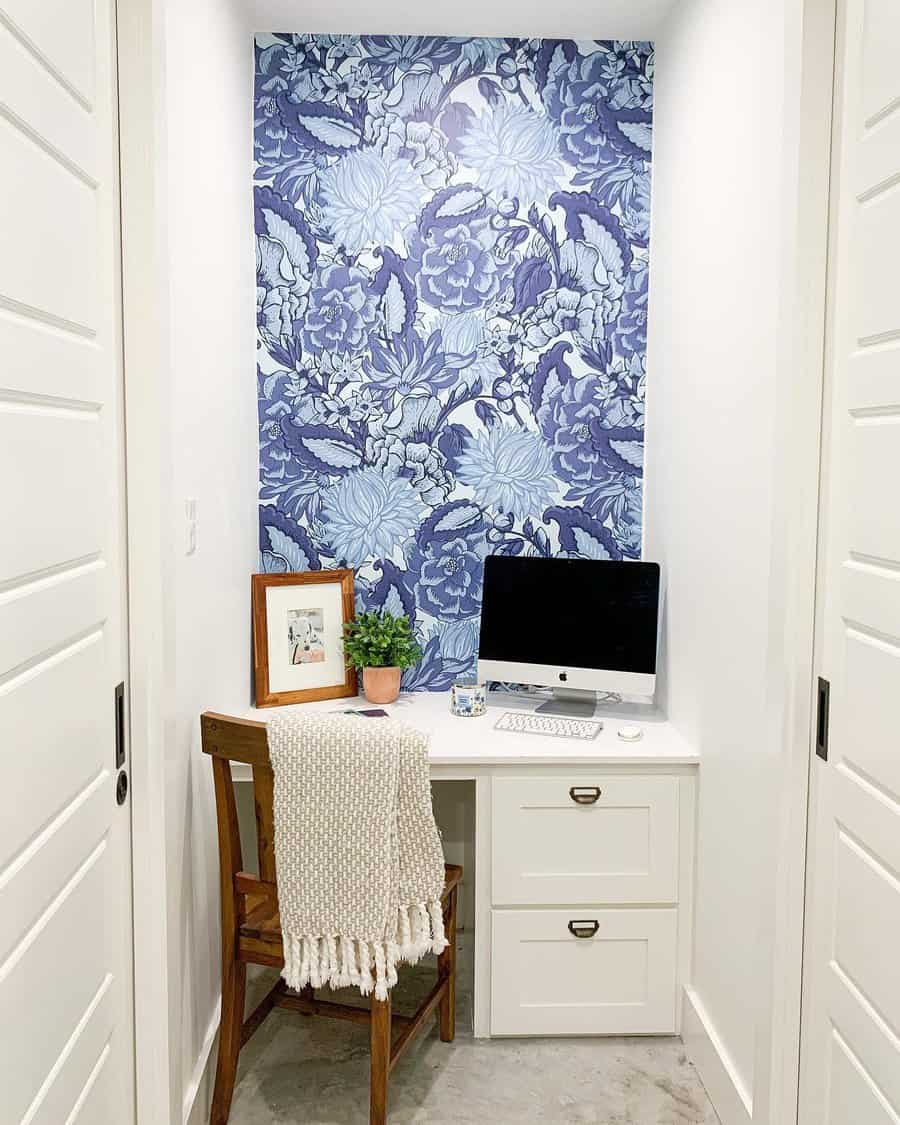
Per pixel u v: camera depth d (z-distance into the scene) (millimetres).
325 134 2885
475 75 2889
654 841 2428
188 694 2010
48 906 1301
